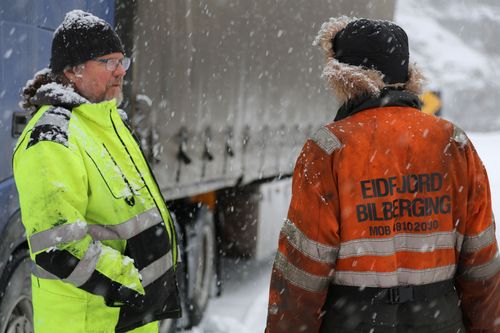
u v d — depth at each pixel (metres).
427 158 2.31
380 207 2.26
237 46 6.08
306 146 2.35
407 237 2.29
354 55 2.37
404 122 2.33
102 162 2.53
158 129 4.64
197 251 5.73
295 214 2.31
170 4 4.79
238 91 6.22
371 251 2.27
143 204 2.64
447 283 2.37
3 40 3.38
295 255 2.30
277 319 2.37
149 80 4.51
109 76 2.70
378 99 2.35
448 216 2.34
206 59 5.45
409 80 2.47
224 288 6.94
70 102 2.54
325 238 2.26
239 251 7.58
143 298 2.56
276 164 7.65
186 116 5.14
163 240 2.68
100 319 2.50
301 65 8.07
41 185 2.33
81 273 2.34
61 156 2.38
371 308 2.27
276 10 6.99
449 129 2.38
